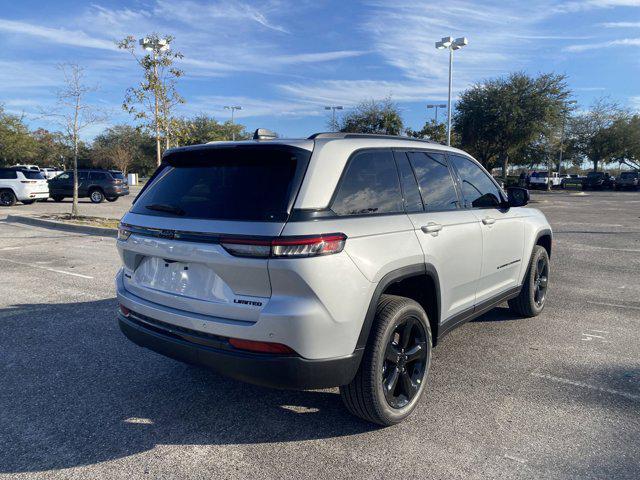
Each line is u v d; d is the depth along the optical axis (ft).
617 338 16.26
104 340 15.83
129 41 46.75
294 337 8.68
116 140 202.69
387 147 11.33
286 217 8.74
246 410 11.43
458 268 12.53
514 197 15.52
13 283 23.47
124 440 10.16
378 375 9.93
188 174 10.65
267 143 9.62
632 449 9.80
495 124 129.49
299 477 8.96
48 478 8.90
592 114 182.60
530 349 15.25
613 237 41.91
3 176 72.95
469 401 11.82
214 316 9.30
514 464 9.30
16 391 12.32
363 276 9.41
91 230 42.11
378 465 9.30
